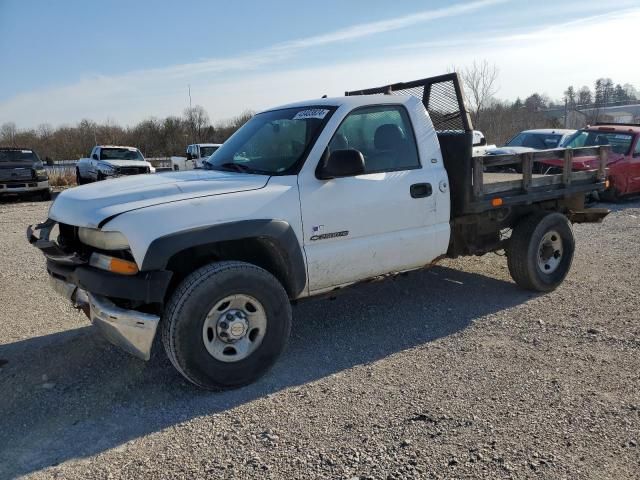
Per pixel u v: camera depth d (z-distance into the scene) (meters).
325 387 3.75
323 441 3.06
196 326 3.53
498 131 32.94
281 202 3.95
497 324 4.86
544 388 3.59
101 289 3.50
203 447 3.05
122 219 3.42
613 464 2.76
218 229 3.59
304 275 4.08
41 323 5.24
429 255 4.94
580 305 5.29
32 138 44.06
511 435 3.05
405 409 3.38
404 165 4.75
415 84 5.73
